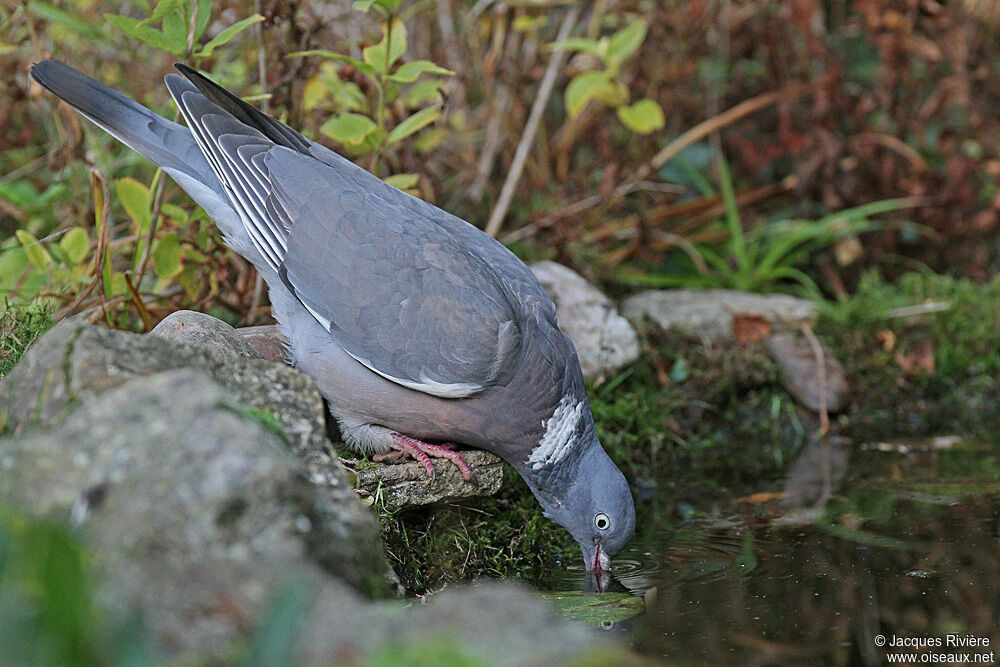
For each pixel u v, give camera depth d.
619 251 12.41
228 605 4.29
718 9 12.98
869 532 7.90
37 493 4.57
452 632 4.35
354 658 4.16
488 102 11.89
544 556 8.20
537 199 12.35
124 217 10.77
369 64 8.83
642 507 8.91
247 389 5.62
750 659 5.84
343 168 8.27
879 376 11.30
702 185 13.05
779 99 12.65
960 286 12.01
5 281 9.08
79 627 3.84
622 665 4.55
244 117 8.03
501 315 7.34
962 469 9.45
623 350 10.16
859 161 12.98
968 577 7.00
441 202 11.78
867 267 13.20
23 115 11.35
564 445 7.65
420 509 7.72
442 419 7.60
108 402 4.77
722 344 11.09
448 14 12.29
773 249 12.47
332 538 4.97
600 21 12.58
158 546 4.39
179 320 7.43
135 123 7.96
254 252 7.86
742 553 7.63
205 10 8.28
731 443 10.52
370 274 7.40
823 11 14.26
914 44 12.55
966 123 13.16
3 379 5.67
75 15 9.98
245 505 4.45
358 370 7.57
